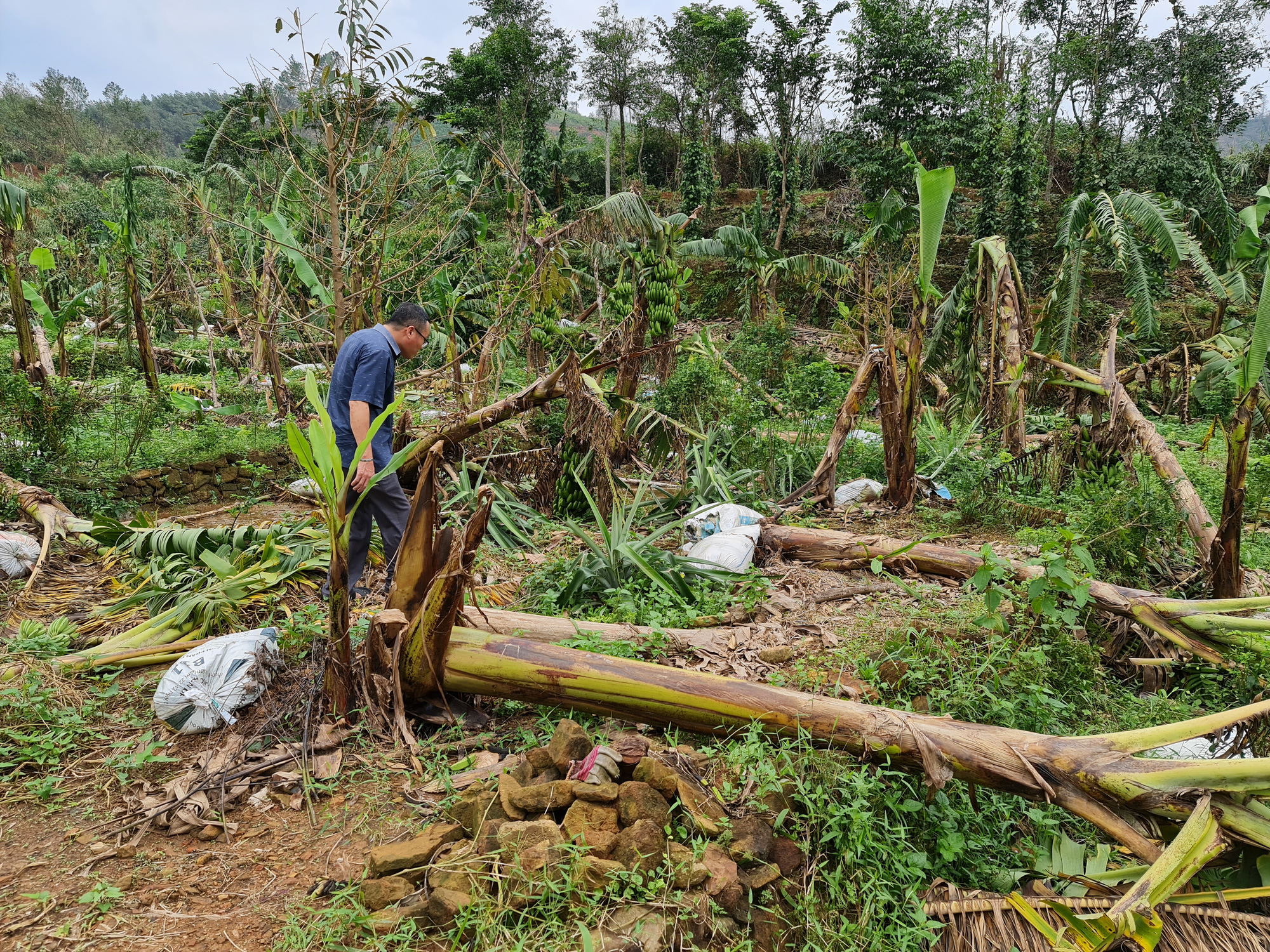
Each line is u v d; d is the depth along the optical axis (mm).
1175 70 28062
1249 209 4387
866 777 2689
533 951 2051
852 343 11570
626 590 4375
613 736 2996
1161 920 2203
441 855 2354
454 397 7742
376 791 2764
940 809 2760
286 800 2727
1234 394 7887
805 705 2820
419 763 2893
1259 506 6570
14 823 2568
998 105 26609
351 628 3465
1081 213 8914
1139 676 4176
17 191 8336
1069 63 28734
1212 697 3879
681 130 38156
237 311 11062
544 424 6984
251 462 7125
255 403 9805
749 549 5172
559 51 39438
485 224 10742
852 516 6570
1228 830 2301
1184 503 5309
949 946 2283
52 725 3057
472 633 3123
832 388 10008
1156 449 5836
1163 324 17953
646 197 33188
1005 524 6203
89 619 4020
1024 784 2582
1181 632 3947
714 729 2881
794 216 29609
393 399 4410
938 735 2691
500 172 9109
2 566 4504
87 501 5895
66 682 3350
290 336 9656
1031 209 23719
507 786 2498
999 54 35188
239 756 2885
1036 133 30391
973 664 3623
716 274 24141
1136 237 9719
